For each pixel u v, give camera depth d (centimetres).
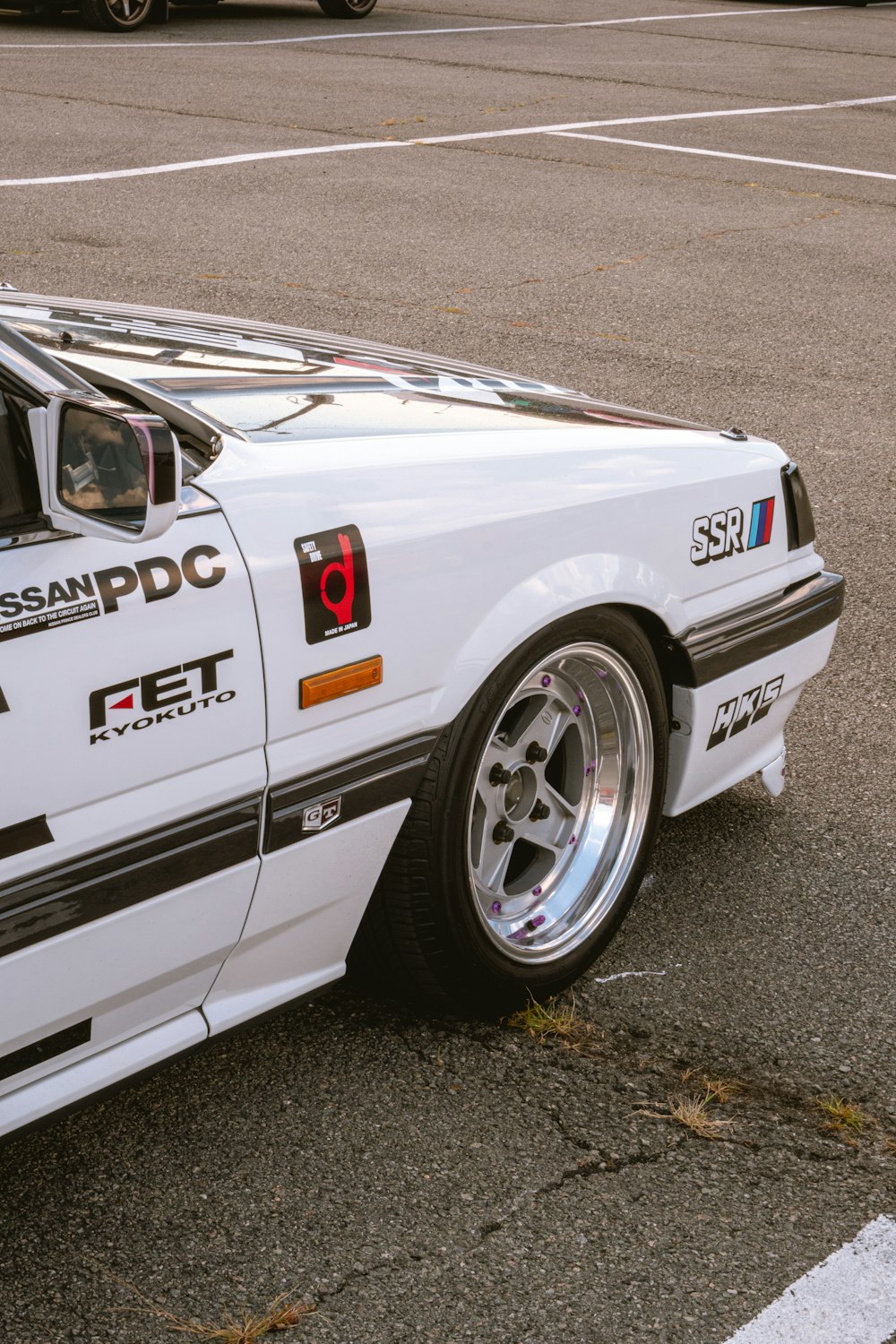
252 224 937
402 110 1362
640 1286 227
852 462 619
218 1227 233
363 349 324
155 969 218
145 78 1424
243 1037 278
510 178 1120
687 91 1577
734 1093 272
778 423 658
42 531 192
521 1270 229
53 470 180
